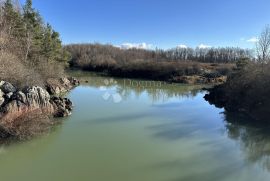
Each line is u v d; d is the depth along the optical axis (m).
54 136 22.12
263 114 28.84
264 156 19.19
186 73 77.75
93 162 17.41
